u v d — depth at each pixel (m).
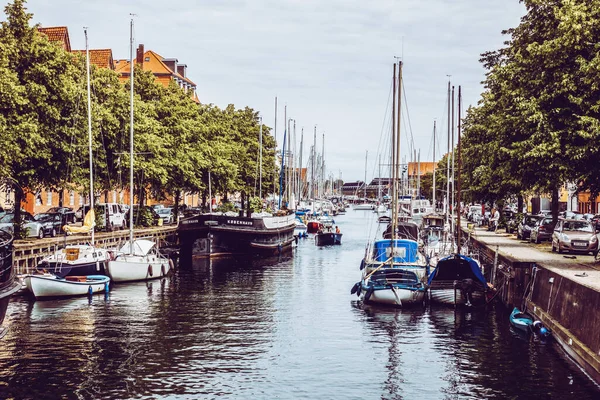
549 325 25.34
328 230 77.56
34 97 39.72
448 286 33.56
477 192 63.03
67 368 21.80
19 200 43.00
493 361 22.89
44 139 39.91
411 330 28.03
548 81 29.94
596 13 28.22
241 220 55.53
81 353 23.66
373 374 21.59
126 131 50.78
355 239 81.94
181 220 54.38
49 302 33.12
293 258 57.94
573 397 18.81
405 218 67.88
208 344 25.22
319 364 22.75
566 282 23.98
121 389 19.75
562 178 29.92
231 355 23.73
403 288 33.28
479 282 33.56
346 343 25.75
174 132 60.81
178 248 53.88
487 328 28.38
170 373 21.44
